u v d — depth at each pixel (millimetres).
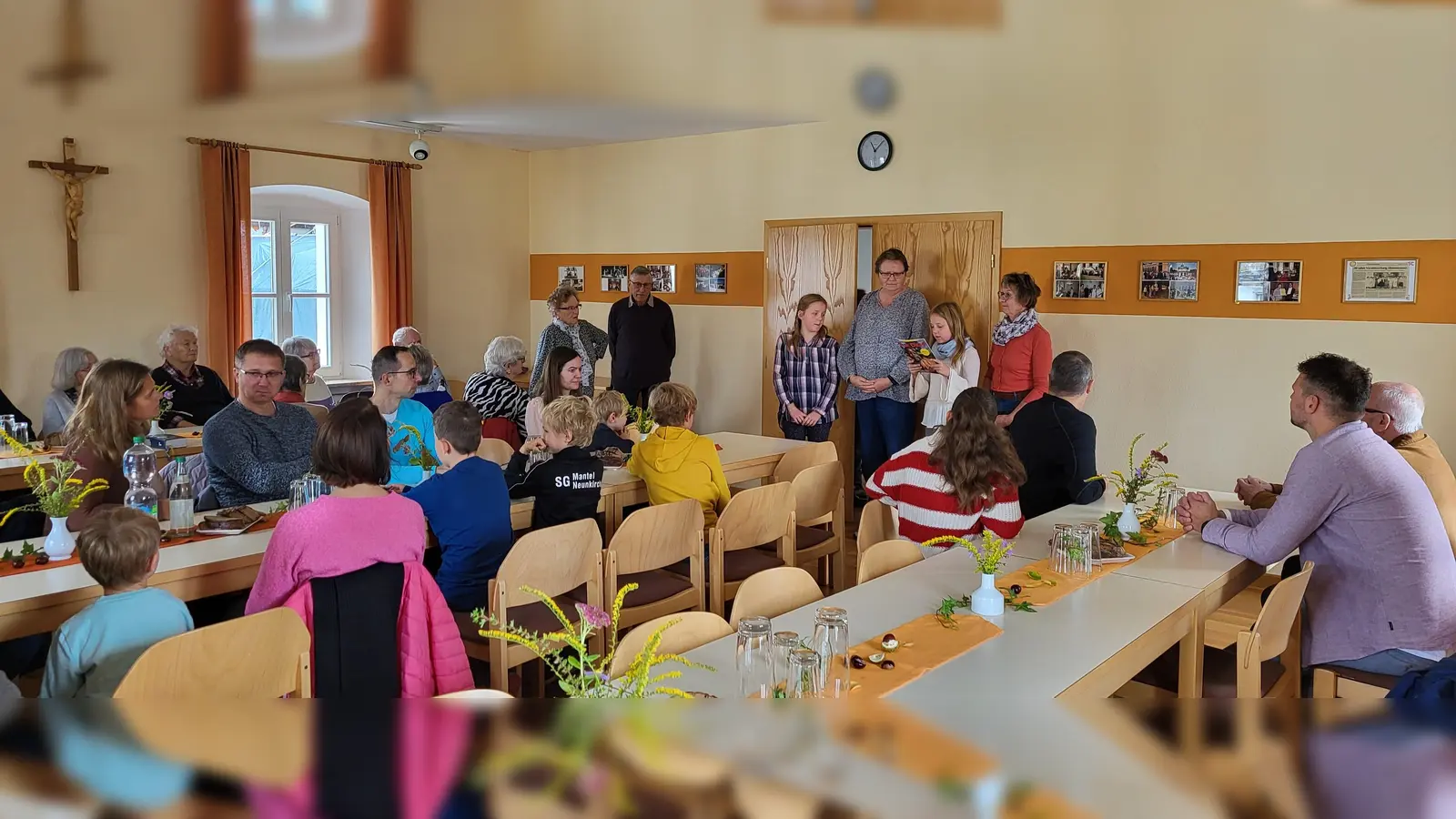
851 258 6559
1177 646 3061
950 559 3018
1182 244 5293
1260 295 5070
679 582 3635
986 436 3191
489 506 3170
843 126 6523
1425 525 2771
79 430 3404
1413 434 3256
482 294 8195
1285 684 2898
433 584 2609
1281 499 2957
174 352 5480
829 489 4309
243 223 6559
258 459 3605
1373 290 4754
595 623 1631
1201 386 5301
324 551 2408
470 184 8016
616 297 7941
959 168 6035
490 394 5141
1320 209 4871
